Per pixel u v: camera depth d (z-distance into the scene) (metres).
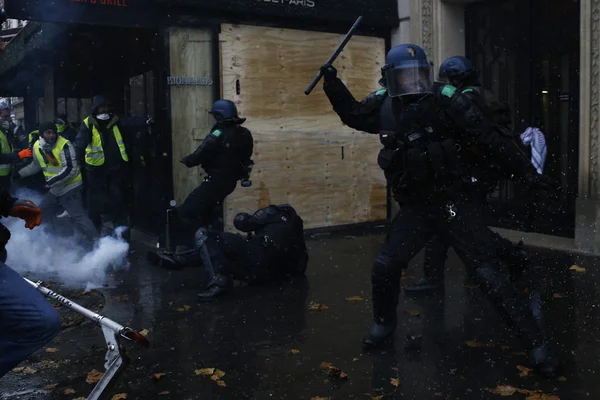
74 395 3.26
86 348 3.97
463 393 3.14
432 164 3.28
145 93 7.86
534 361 3.34
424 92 3.30
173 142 7.08
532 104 7.40
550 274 5.50
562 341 3.85
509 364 3.51
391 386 3.25
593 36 6.15
